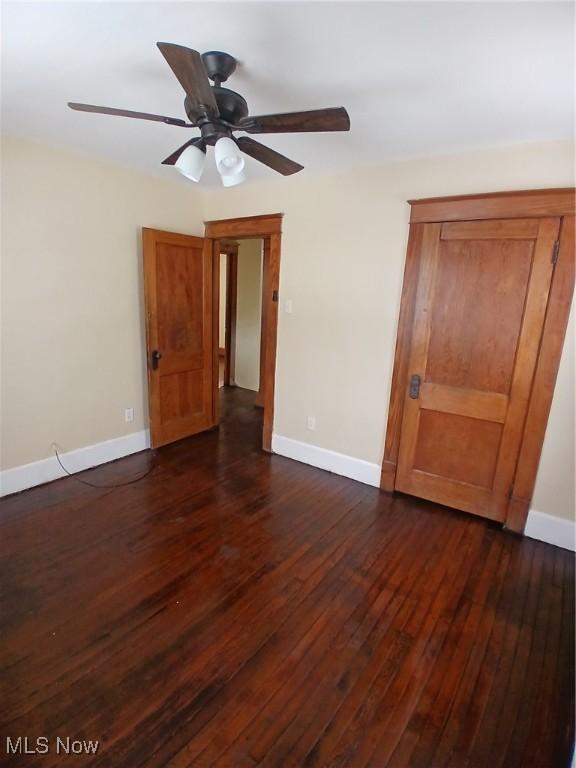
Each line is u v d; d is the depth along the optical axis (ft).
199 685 5.17
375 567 7.57
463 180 8.45
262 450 12.77
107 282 10.72
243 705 4.95
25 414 9.52
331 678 5.35
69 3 4.25
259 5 4.24
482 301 8.62
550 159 7.60
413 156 8.82
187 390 13.26
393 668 5.53
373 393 10.37
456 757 4.51
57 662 5.39
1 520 8.52
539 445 8.38
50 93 6.46
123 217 10.78
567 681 5.43
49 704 4.85
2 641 5.67
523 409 8.50
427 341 9.38
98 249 10.37
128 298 11.32
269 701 5.01
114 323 11.08
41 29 4.74
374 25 4.53
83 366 10.52
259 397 17.42
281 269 11.42
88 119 7.52
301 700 5.04
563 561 7.94
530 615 6.55
